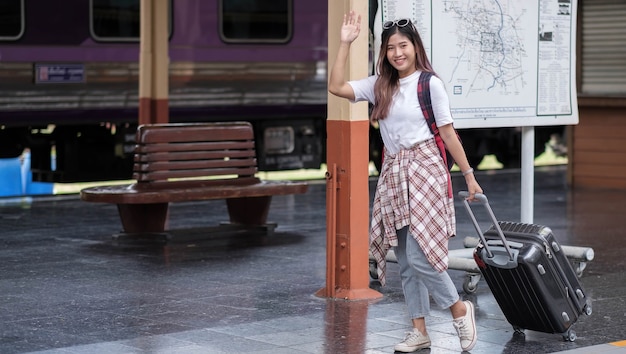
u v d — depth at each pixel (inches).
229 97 904.3
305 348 357.4
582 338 374.3
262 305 422.3
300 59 943.0
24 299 431.5
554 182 871.7
